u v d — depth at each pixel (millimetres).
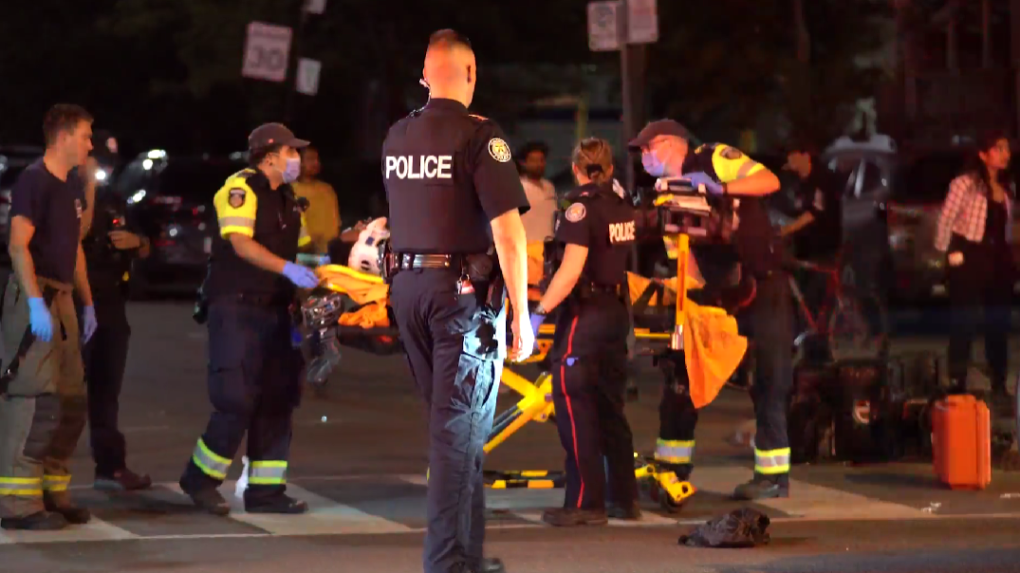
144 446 36750
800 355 39250
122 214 30500
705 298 29422
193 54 91750
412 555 24656
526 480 29531
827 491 30891
